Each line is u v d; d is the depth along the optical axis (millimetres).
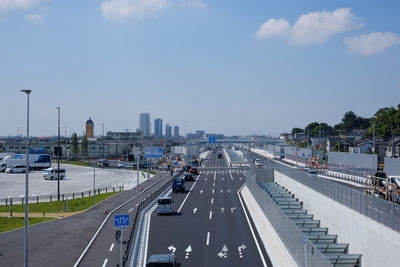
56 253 25203
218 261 23766
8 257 24438
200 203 48531
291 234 23859
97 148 170250
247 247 27141
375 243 24266
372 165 62375
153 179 80750
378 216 23875
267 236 30219
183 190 61469
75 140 154125
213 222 36219
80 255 24719
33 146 172500
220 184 71312
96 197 53875
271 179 74750
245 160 138375
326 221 36062
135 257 24625
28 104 23188
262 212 38625
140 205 39125
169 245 27688
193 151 143500
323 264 17469
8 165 107500
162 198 40562
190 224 35312
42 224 34844
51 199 51062
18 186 72000
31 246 27125
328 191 35719
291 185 56594
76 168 117750
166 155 132750
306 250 20359
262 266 22812
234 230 32688
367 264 25453
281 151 154750
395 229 21453
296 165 109062
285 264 23172
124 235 30422
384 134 101875
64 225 34250
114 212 40969
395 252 21328
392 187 36344
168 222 36281
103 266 22391
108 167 118625
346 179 65688
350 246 29000
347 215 29875
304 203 46500
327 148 138500
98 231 31734
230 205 46906
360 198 27172
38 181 81938
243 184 71250
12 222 35938
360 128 181000
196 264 23141
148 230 32750
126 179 85312
